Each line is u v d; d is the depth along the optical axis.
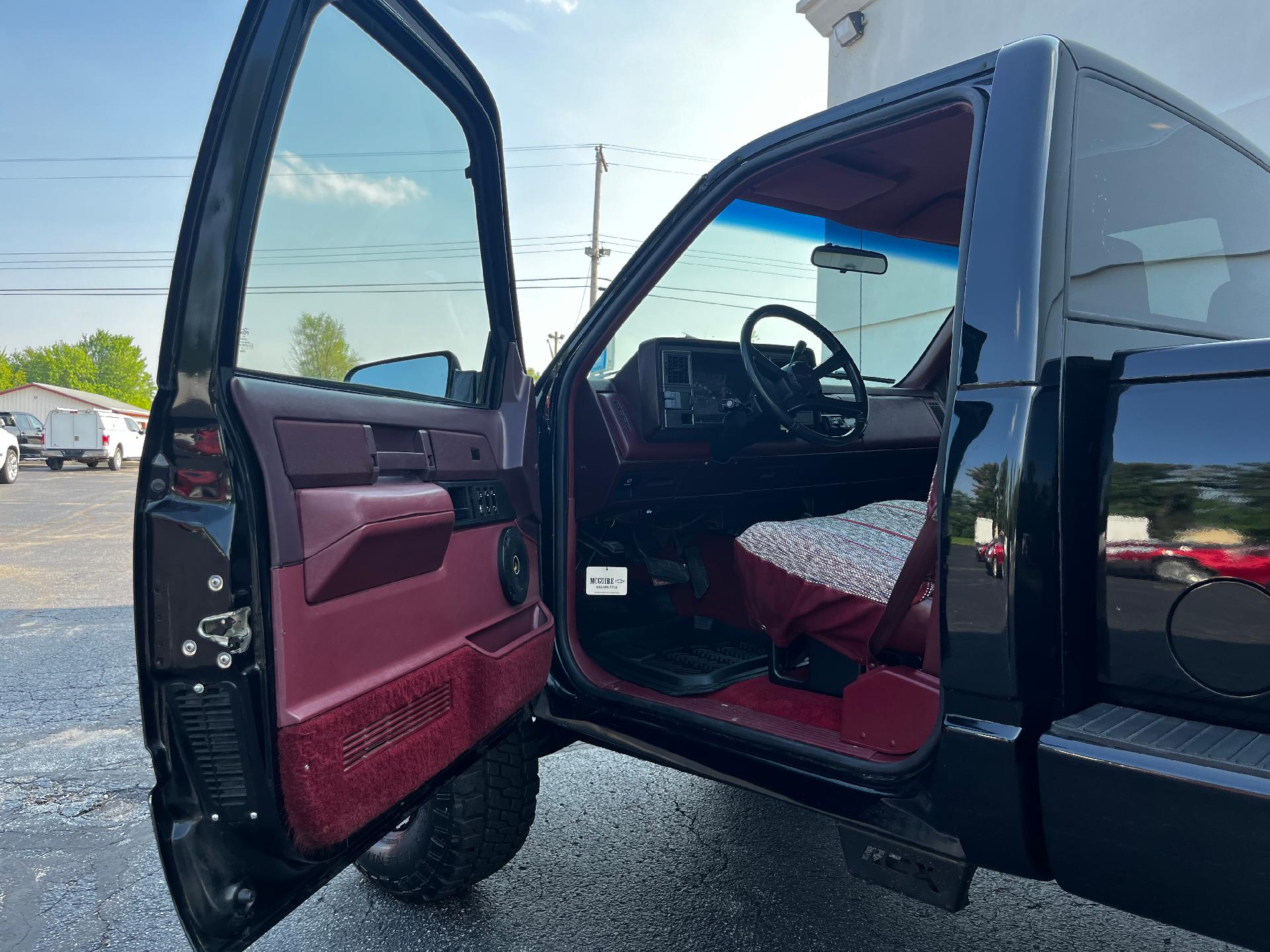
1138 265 1.42
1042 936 2.06
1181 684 1.11
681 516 2.77
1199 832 1.00
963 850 1.28
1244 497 1.05
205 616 1.10
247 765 1.12
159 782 1.14
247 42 1.14
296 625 1.17
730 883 2.29
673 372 2.28
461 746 1.54
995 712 1.20
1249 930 0.98
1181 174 1.56
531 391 1.99
